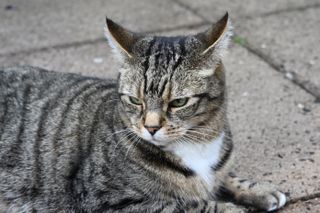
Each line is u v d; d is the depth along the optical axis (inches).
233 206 34.6
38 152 35.6
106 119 34.9
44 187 35.3
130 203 33.9
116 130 34.4
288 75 46.4
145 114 33.4
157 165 34.0
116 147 34.0
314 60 48.1
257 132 40.7
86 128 35.2
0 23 54.6
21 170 35.8
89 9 56.9
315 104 43.3
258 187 35.9
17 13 56.4
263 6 56.0
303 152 39.0
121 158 33.8
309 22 53.2
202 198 35.3
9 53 50.1
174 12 55.8
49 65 48.4
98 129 34.9
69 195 34.8
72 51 50.4
